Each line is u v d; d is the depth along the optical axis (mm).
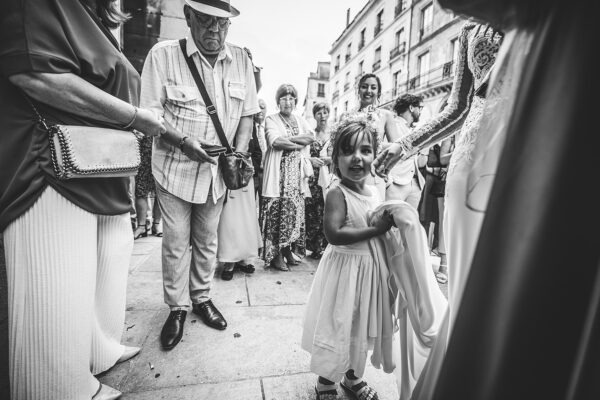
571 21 360
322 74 35875
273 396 1292
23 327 953
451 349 454
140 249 3426
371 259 1224
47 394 978
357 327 1221
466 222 793
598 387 366
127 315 1935
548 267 366
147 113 1159
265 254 2979
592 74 344
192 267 1938
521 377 375
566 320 362
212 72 1766
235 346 1652
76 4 956
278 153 2949
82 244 1025
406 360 1156
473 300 432
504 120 536
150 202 5078
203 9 1508
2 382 1164
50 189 948
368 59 22453
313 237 3486
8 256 952
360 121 1271
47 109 929
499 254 409
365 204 1288
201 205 1858
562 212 361
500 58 548
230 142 1910
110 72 1060
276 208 2945
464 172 806
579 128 352
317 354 1197
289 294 2375
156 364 1475
